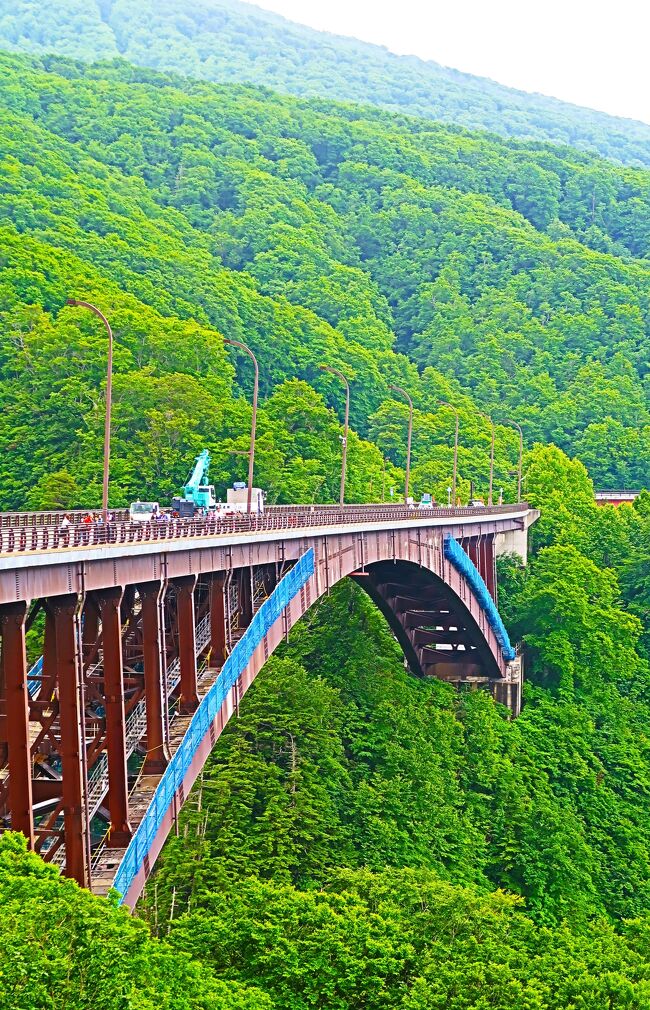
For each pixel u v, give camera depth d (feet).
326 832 281.74
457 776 353.31
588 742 420.77
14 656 129.18
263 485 456.04
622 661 469.16
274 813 268.21
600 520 573.33
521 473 633.61
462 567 381.19
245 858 252.21
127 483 432.25
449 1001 176.76
